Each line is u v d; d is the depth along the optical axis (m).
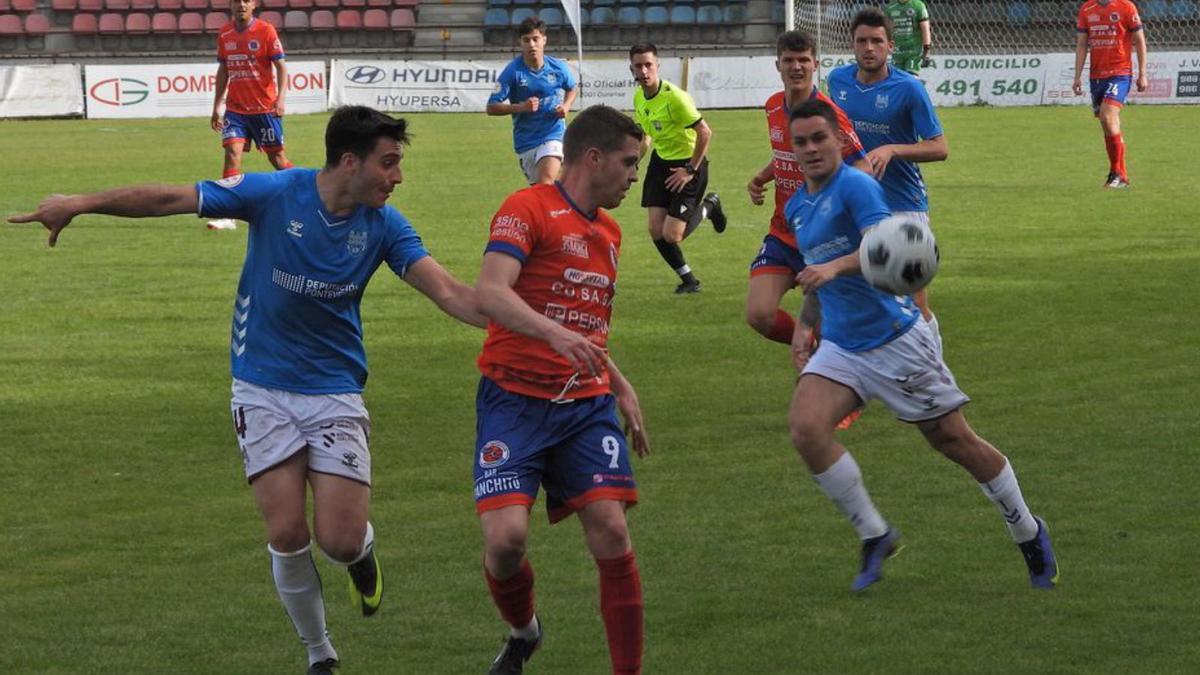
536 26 28.86
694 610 10.15
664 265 25.84
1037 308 20.95
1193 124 49.44
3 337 19.92
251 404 9.24
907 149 15.41
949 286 22.73
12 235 29.44
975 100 60.22
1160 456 13.62
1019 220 29.45
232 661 9.44
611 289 9.43
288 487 9.16
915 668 9.05
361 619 10.18
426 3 69.12
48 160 43.66
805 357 11.66
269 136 30.80
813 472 10.63
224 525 12.31
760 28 67.06
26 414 15.97
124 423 15.61
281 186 9.20
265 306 9.22
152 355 18.84
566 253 9.17
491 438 9.09
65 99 62.97
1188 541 11.30
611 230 9.42
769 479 13.38
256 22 30.27
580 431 9.11
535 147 29.67
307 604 9.16
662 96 22.52
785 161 15.76
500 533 8.79
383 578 10.98
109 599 10.56
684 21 67.12
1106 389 16.27
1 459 14.29
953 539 11.56
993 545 11.41
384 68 63.41
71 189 36.53
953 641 9.47
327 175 9.08
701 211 22.88
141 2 70.12
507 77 29.16
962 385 16.61
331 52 68.81
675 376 17.52
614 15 67.50
